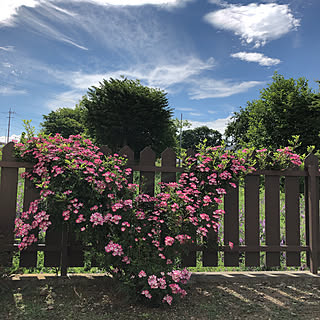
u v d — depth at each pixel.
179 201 3.16
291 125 14.49
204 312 2.57
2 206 3.22
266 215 3.77
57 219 3.00
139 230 2.89
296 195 3.86
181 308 2.63
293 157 3.70
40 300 2.66
